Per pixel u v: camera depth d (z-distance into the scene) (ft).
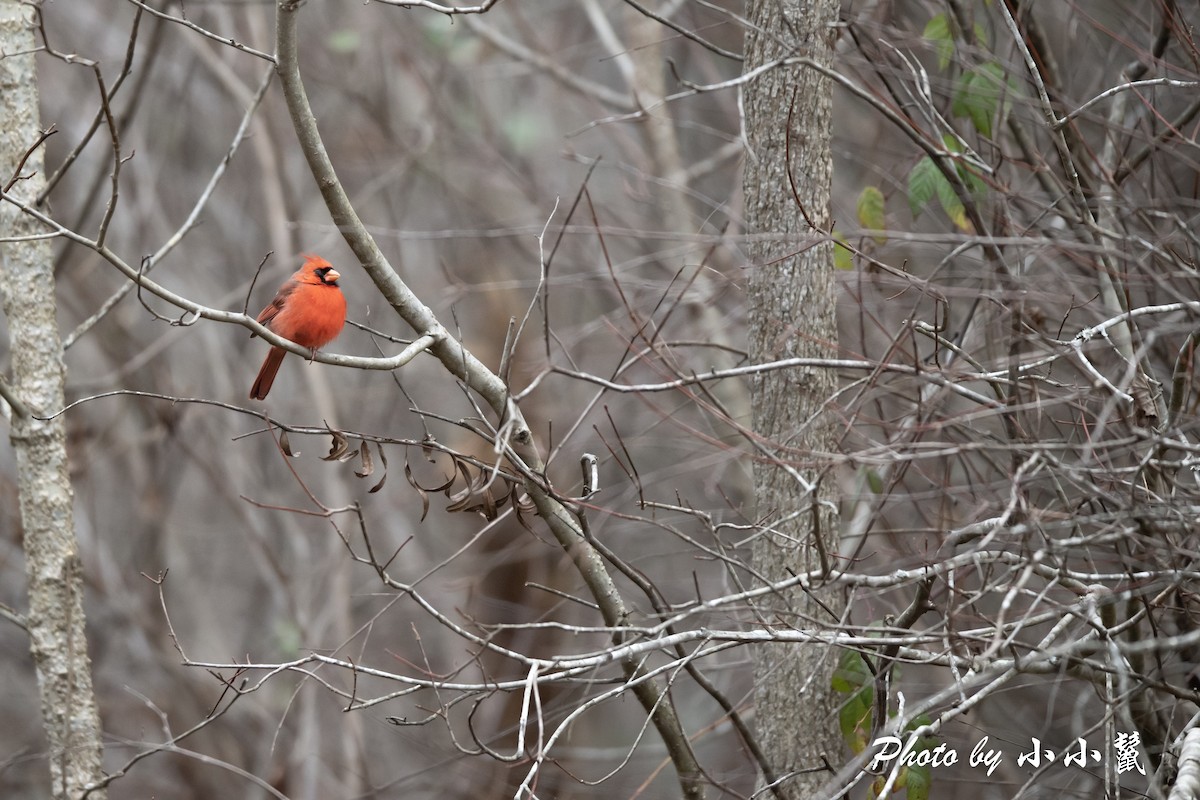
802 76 32.96
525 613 62.34
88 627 70.59
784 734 32.68
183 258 73.46
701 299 44.47
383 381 73.36
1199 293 30.60
